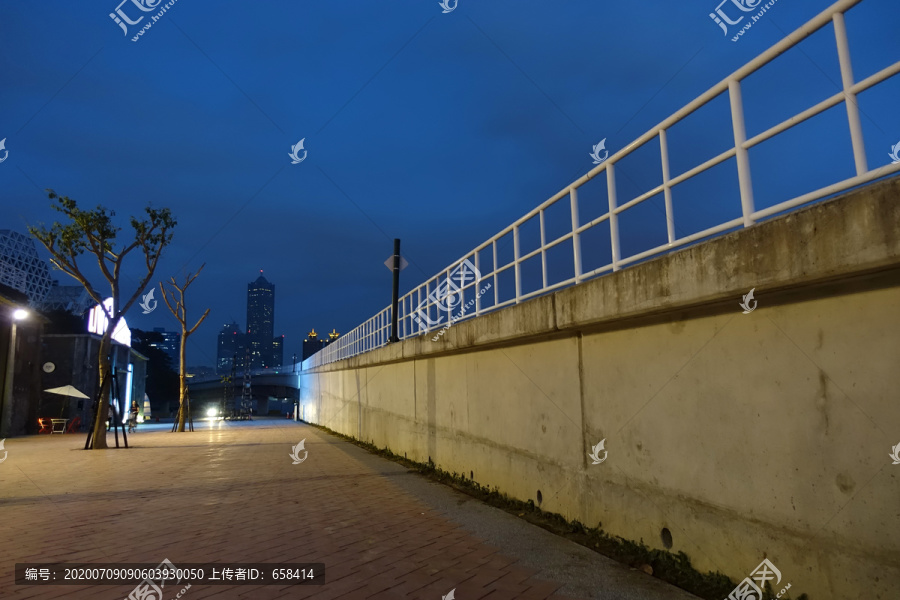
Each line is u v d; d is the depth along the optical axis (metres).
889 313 2.79
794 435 3.26
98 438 15.75
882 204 2.62
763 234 3.28
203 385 77.75
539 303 6.05
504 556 4.63
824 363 3.10
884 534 2.75
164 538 5.25
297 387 44.47
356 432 17.77
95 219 15.90
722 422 3.78
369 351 15.34
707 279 3.70
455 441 8.83
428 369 10.34
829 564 3.02
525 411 6.61
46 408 29.58
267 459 12.40
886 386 2.78
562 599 3.65
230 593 3.77
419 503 6.98
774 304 3.43
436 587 3.88
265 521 5.96
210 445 16.69
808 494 3.15
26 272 49.69
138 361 43.66
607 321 4.92
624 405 4.83
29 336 26.34
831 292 3.07
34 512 6.48
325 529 5.59
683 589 3.83
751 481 3.53
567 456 5.69
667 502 4.26
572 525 5.52
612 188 5.11
